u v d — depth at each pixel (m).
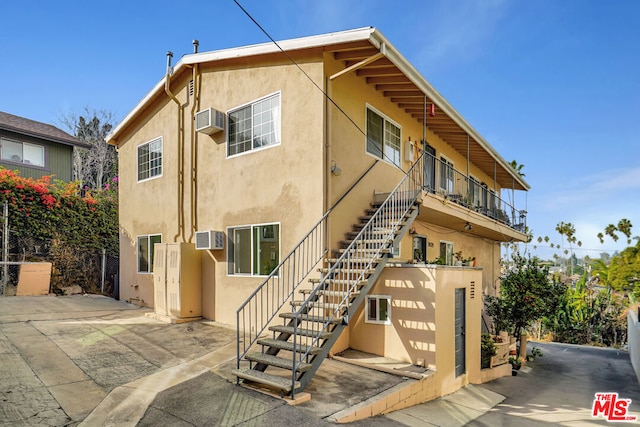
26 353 6.05
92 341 7.01
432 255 11.90
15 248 12.09
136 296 11.52
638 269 24.92
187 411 4.26
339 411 4.47
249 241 8.48
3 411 4.06
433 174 11.88
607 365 13.20
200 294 9.38
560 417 6.52
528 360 13.01
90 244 13.79
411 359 6.72
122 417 4.10
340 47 7.21
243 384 5.04
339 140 7.76
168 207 10.60
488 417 6.02
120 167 13.09
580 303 22.23
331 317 5.51
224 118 9.23
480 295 8.67
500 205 14.60
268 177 8.16
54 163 16.80
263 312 7.96
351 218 8.02
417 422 4.99
